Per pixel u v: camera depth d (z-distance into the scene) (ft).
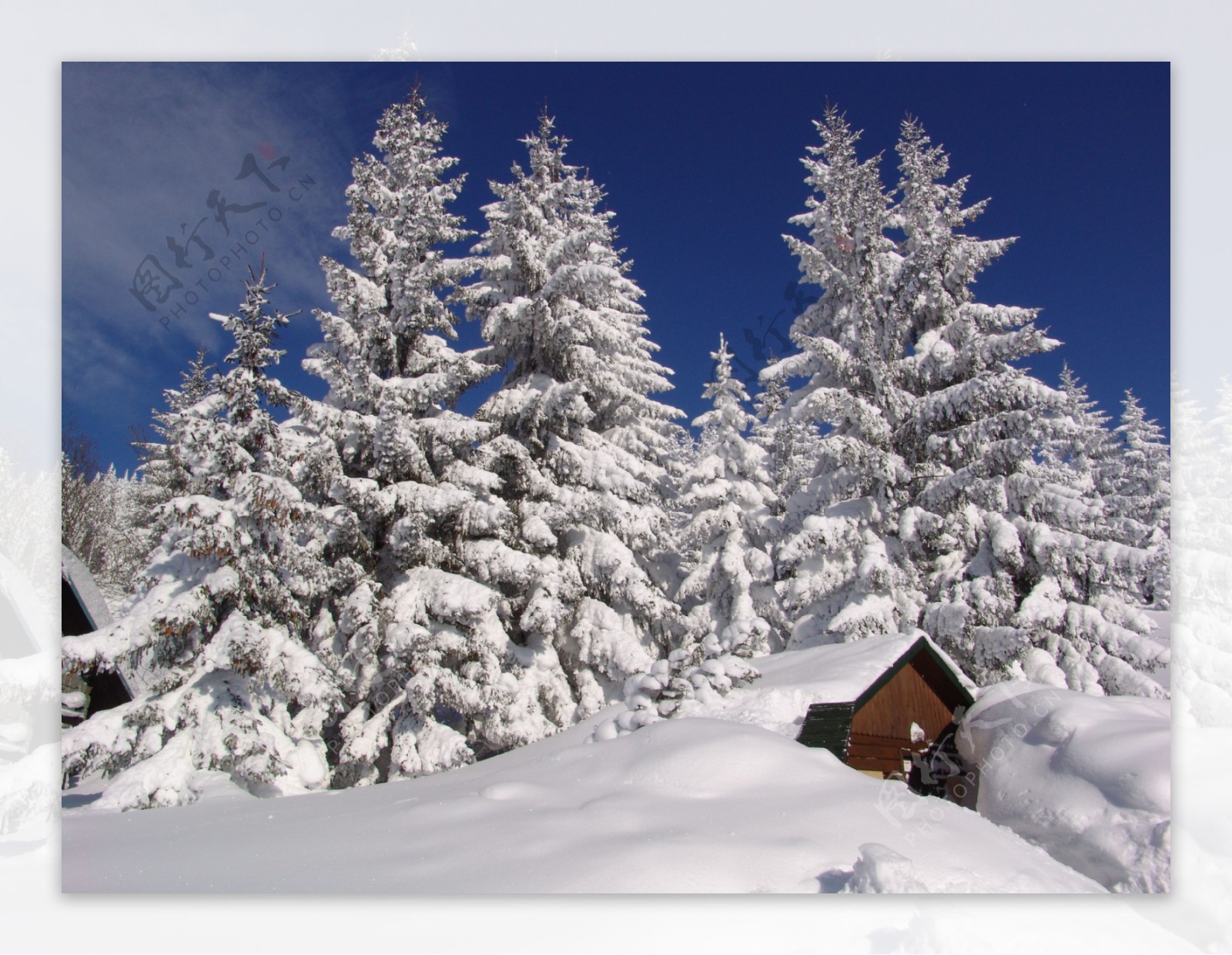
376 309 57.06
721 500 71.36
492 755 56.24
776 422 69.77
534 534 57.77
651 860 19.95
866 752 36.83
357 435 54.19
